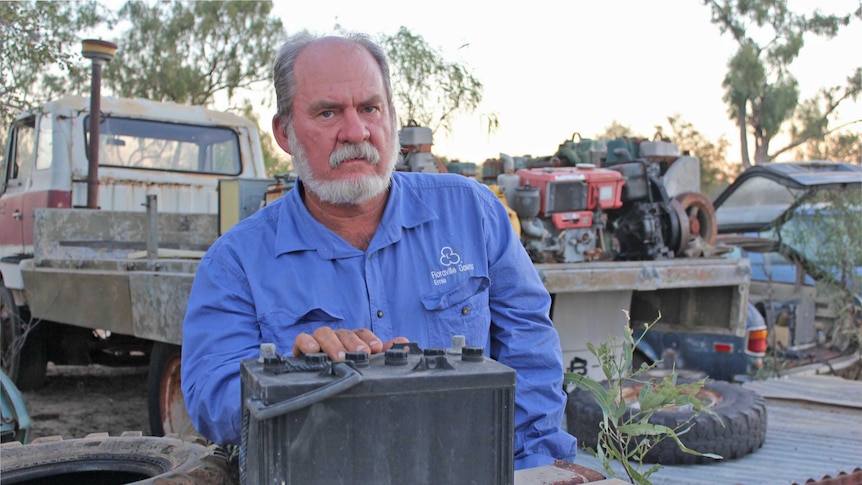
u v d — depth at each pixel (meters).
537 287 2.04
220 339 1.80
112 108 6.41
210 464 2.13
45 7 7.11
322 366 1.29
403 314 1.87
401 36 10.45
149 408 4.31
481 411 1.30
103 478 2.33
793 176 6.93
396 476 1.25
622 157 5.66
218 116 6.99
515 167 5.98
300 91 1.80
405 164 5.02
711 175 23.86
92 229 5.55
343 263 1.85
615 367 1.87
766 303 5.98
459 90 10.38
